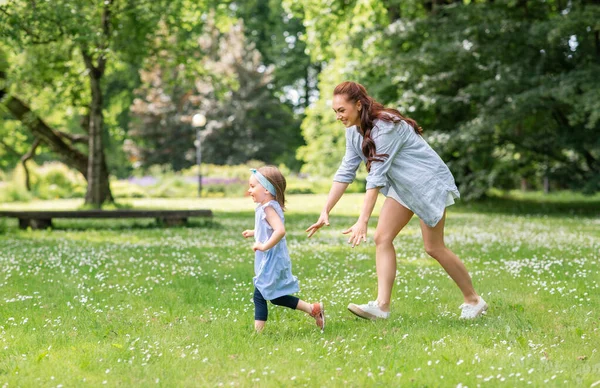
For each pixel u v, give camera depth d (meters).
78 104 24.16
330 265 9.24
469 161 25.22
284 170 49.22
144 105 54.16
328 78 38.56
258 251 5.33
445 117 26.31
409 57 23.11
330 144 41.38
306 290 7.35
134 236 14.30
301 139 57.59
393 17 27.14
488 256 10.27
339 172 5.76
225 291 7.31
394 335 5.19
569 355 4.59
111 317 5.86
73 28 14.30
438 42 23.11
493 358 4.45
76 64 22.41
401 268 8.99
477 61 23.11
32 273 8.62
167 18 20.67
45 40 14.84
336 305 6.52
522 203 28.50
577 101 20.11
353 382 3.93
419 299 6.77
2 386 3.88
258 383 3.94
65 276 8.27
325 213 5.59
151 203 28.58
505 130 22.73
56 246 11.98
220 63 53.44
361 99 5.58
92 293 7.14
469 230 15.29
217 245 12.23
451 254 5.89
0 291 7.22
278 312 6.12
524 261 9.50
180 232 15.30
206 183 38.94
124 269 8.73
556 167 24.59
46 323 5.64
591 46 22.72
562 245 11.79
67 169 37.75
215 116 54.06
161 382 3.95
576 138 22.42
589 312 5.95
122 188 37.12
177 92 54.09
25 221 16.61
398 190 5.68
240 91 53.97
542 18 23.84
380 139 5.47
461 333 5.26
